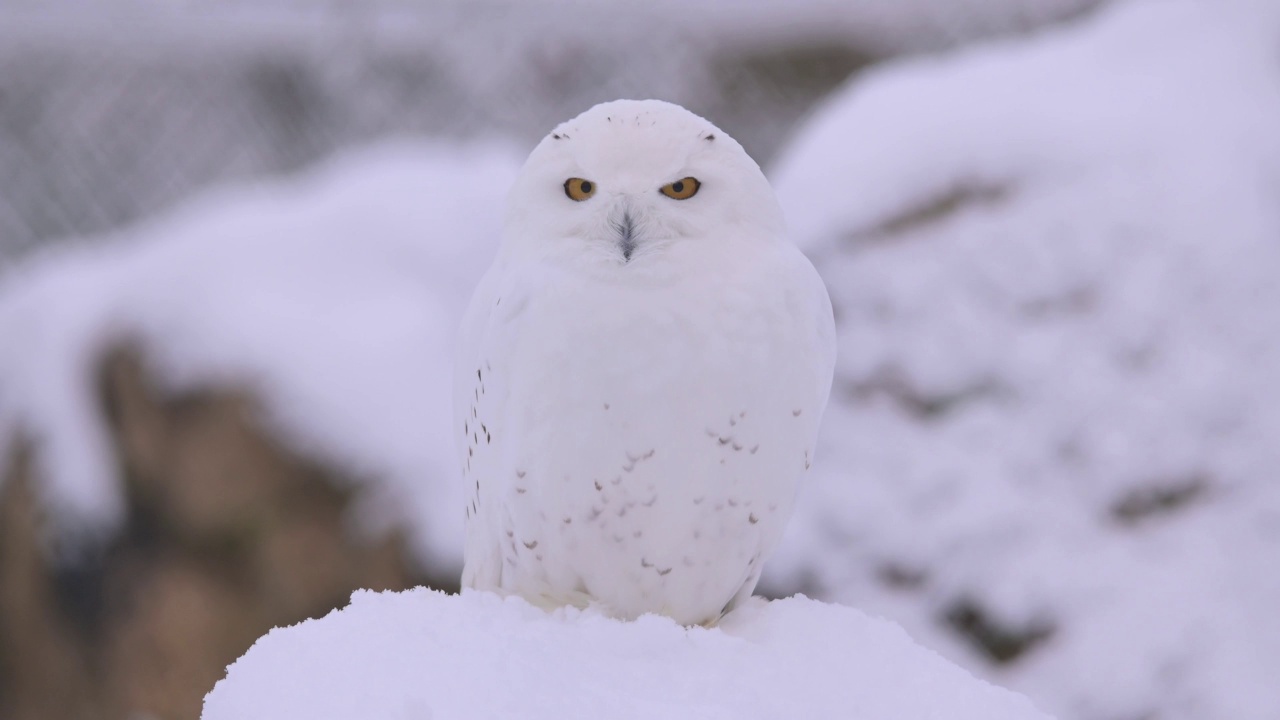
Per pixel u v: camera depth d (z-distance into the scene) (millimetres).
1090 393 11859
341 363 13484
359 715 9680
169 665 13758
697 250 9891
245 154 27203
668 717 9711
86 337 14906
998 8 25375
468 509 10070
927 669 9859
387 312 13828
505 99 26859
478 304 10000
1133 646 10875
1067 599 11203
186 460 13719
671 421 9891
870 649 9891
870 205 13320
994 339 12328
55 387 14984
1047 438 11812
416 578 12867
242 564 13461
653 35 26391
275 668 9766
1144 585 11078
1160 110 13227
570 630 9844
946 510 11773
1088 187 12797
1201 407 11578
